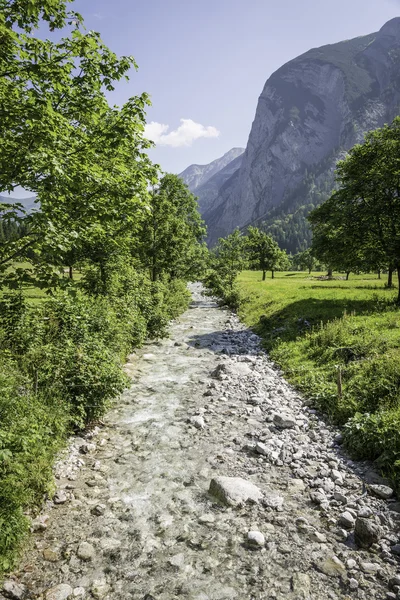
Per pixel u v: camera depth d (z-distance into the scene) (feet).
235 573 17.87
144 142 37.99
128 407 38.88
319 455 28.86
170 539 20.15
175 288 121.29
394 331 50.85
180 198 145.69
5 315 37.78
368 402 33.60
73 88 30.96
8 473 20.90
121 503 23.15
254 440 31.55
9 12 24.79
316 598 16.38
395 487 23.90
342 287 136.05
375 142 87.71
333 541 19.77
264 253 228.63
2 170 25.46
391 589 16.67
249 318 96.02
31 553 18.88
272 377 48.49
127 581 17.44
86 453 29.09
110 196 32.24
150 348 65.51
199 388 44.73
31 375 32.22
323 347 52.65
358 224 85.76
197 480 25.79
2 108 23.76
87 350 37.50
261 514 22.06
